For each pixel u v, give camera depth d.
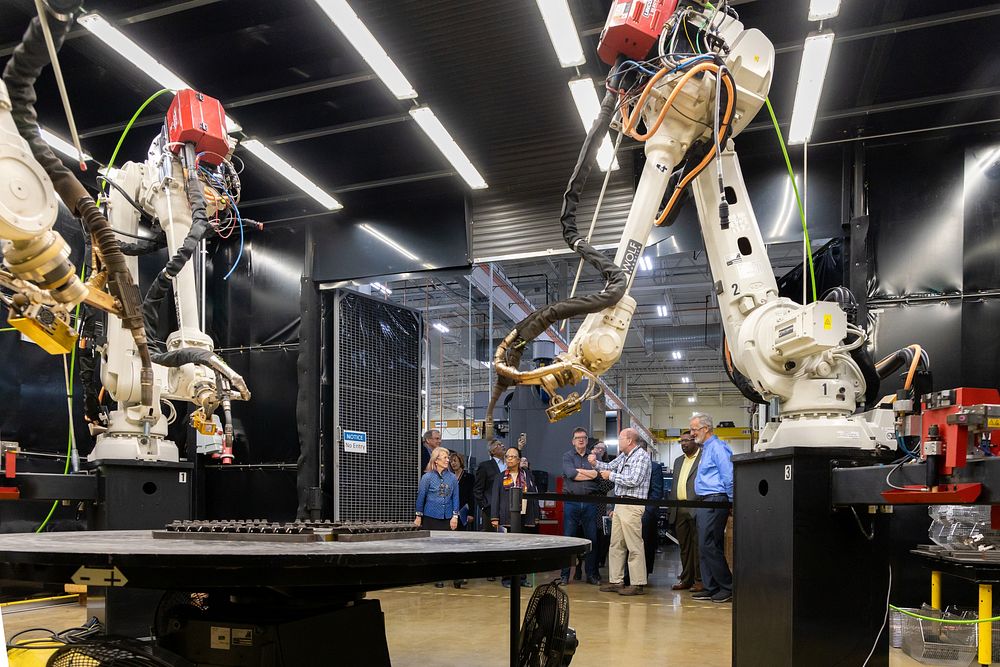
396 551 1.17
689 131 2.49
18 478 2.60
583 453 6.61
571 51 3.97
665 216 2.61
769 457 2.22
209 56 4.09
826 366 2.27
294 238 6.25
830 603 2.06
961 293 4.55
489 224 5.73
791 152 5.03
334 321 6.27
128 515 2.85
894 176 4.80
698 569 6.38
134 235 2.86
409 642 3.81
